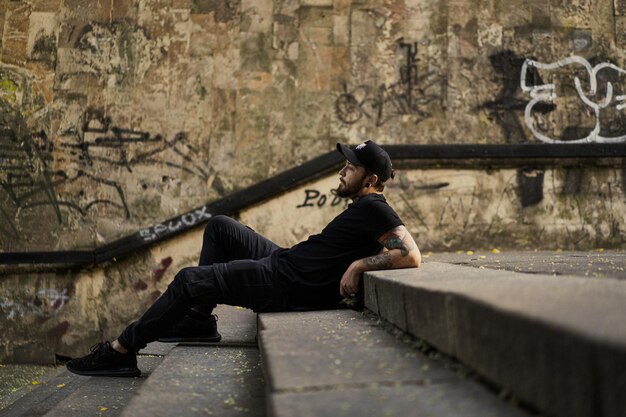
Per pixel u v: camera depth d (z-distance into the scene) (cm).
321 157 701
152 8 725
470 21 732
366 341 211
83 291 689
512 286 171
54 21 723
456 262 448
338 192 352
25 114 710
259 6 728
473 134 718
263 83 718
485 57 729
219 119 712
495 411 119
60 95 713
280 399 139
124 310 688
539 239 705
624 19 741
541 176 714
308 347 202
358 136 713
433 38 729
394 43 728
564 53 734
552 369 104
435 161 710
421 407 127
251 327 424
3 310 685
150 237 688
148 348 404
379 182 349
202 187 703
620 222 712
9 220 695
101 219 696
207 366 280
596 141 724
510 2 736
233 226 369
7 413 409
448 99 721
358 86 721
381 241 324
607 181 716
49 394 460
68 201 698
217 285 317
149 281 691
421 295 190
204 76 717
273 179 696
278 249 346
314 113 716
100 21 723
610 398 86
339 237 331
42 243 691
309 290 326
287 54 722
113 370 319
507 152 706
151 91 715
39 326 685
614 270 281
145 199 700
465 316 150
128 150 707
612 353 86
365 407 130
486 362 137
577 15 739
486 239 703
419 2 734
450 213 705
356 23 729
